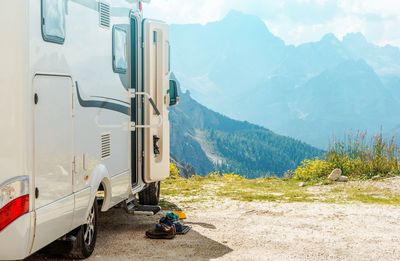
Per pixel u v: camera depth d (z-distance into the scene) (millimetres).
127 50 5637
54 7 3688
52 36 3643
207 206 7434
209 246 5148
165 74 6473
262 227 6039
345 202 7820
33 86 3361
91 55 4500
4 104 3252
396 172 10773
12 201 3246
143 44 6207
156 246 5105
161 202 7730
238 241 5363
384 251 5086
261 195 8461
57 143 3730
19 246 3285
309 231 5871
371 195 8602
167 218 5590
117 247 5031
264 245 5227
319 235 5684
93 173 4500
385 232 5875
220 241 5355
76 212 4098
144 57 6207
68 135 3941
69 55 3988
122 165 5398
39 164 3445
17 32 3238
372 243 5379
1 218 3252
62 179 3816
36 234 3410
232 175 11297
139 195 7203
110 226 5992
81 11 4277
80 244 4434
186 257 4742
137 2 6094
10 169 3262
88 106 4391
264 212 6973
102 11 4809
